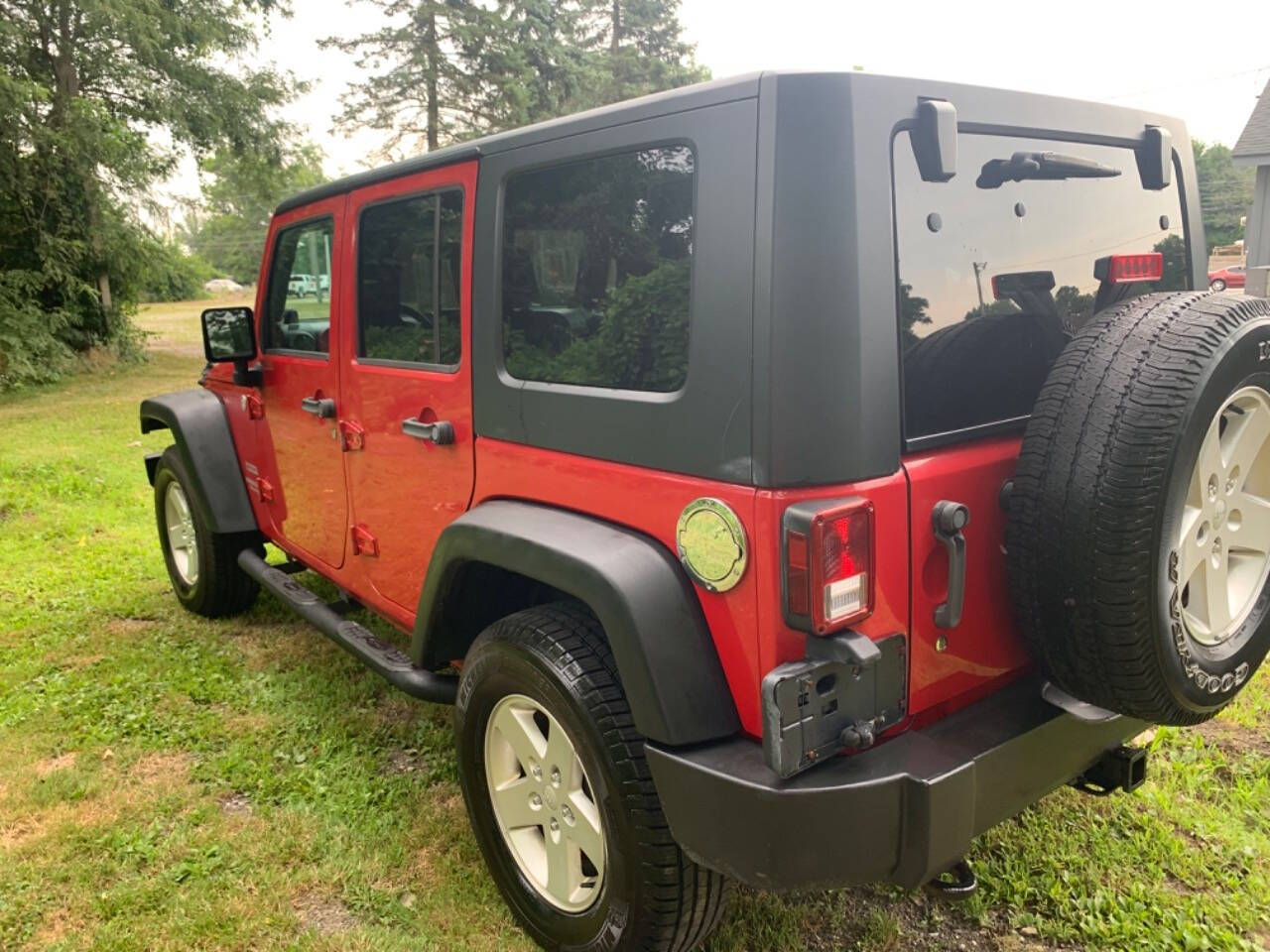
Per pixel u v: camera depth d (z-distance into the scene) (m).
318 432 3.47
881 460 1.77
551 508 2.29
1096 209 2.35
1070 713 2.02
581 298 2.15
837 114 1.70
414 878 2.68
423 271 2.72
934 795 1.72
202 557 4.39
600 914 2.15
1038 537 1.85
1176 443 1.72
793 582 1.70
